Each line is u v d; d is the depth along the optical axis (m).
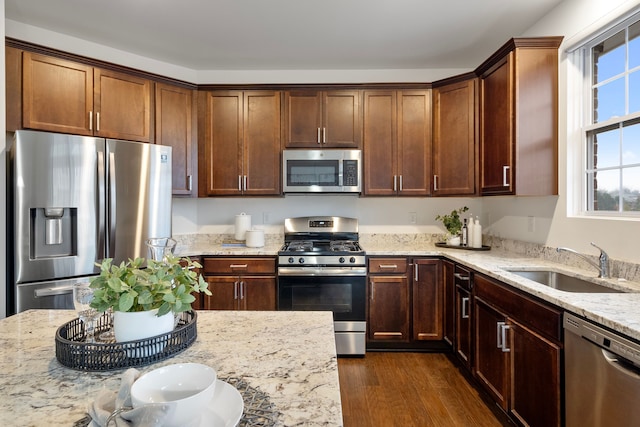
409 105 3.27
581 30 2.26
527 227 2.81
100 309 0.92
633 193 1.99
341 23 2.75
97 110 2.76
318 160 3.25
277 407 0.72
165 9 2.57
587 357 1.37
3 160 2.17
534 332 1.72
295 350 1.02
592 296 1.56
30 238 2.22
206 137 3.32
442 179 3.18
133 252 2.61
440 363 2.87
